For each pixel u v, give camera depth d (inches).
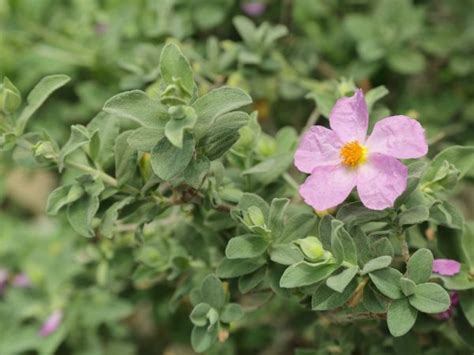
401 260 19.3
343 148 18.3
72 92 28.8
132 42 27.3
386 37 25.5
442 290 17.9
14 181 32.7
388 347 20.9
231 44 23.9
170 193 20.0
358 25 25.8
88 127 19.7
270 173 20.1
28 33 29.5
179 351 26.4
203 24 26.2
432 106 26.4
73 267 25.5
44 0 29.7
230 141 18.4
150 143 18.0
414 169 18.3
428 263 18.1
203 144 18.2
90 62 27.7
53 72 28.3
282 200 18.7
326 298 18.3
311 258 18.1
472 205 28.5
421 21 26.5
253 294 20.6
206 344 19.5
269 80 24.5
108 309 25.4
